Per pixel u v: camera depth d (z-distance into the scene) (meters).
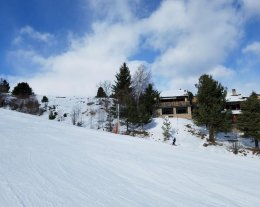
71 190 6.63
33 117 31.30
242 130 43.25
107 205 5.89
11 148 11.61
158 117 55.44
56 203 5.62
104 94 72.44
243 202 7.34
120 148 16.41
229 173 12.04
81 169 9.15
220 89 44.19
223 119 42.16
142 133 47.03
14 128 19.73
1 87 68.19
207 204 6.80
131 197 6.68
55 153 11.70
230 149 40.91
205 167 12.98
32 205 5.34
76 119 58.34
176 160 14.20
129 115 47.12
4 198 5.53
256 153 39.66
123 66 60.09
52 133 19.83
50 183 6.99
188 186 8.52
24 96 69.12
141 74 60.56
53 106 67.75
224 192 8.23
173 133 46.69
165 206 6.28
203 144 42.38
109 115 54.09
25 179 7.07
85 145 15.80
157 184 8.35
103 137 21.97
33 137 16.47
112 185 7.59
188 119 54.41
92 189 6.94
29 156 10.27
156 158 13.98
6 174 7.32
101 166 10.12
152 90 55.69
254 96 44.09
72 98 81.44
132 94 57.34
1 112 31.20
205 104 43.84
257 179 11.24
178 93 63.69
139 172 9.84
